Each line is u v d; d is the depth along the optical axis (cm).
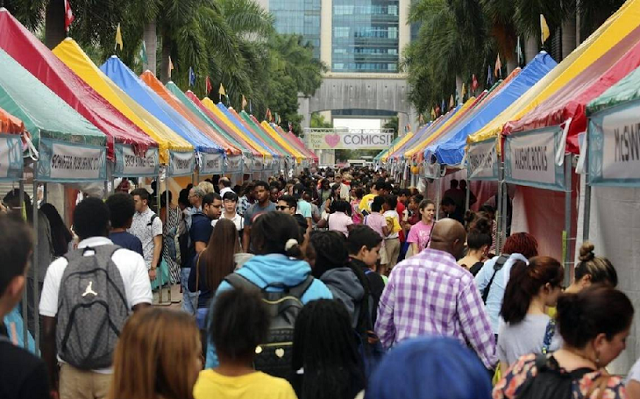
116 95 1327
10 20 1046
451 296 502
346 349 375
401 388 179
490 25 3116
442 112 4641
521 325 464
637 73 576
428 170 1767
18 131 634
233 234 662
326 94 10544
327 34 13138
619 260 642
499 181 988
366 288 534
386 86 10569
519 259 546
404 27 13175
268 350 428
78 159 816
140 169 1130
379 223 1277
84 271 466
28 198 825
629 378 364
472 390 177
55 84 1017
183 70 3553
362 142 8250
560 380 315
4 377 251
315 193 2195
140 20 2677
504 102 1512
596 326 314
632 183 490
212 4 4047
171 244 1261
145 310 286
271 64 6812
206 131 1961
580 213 686
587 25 2166
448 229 519
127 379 275
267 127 4462
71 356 457
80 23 2344
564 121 655
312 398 371
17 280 266
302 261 460
